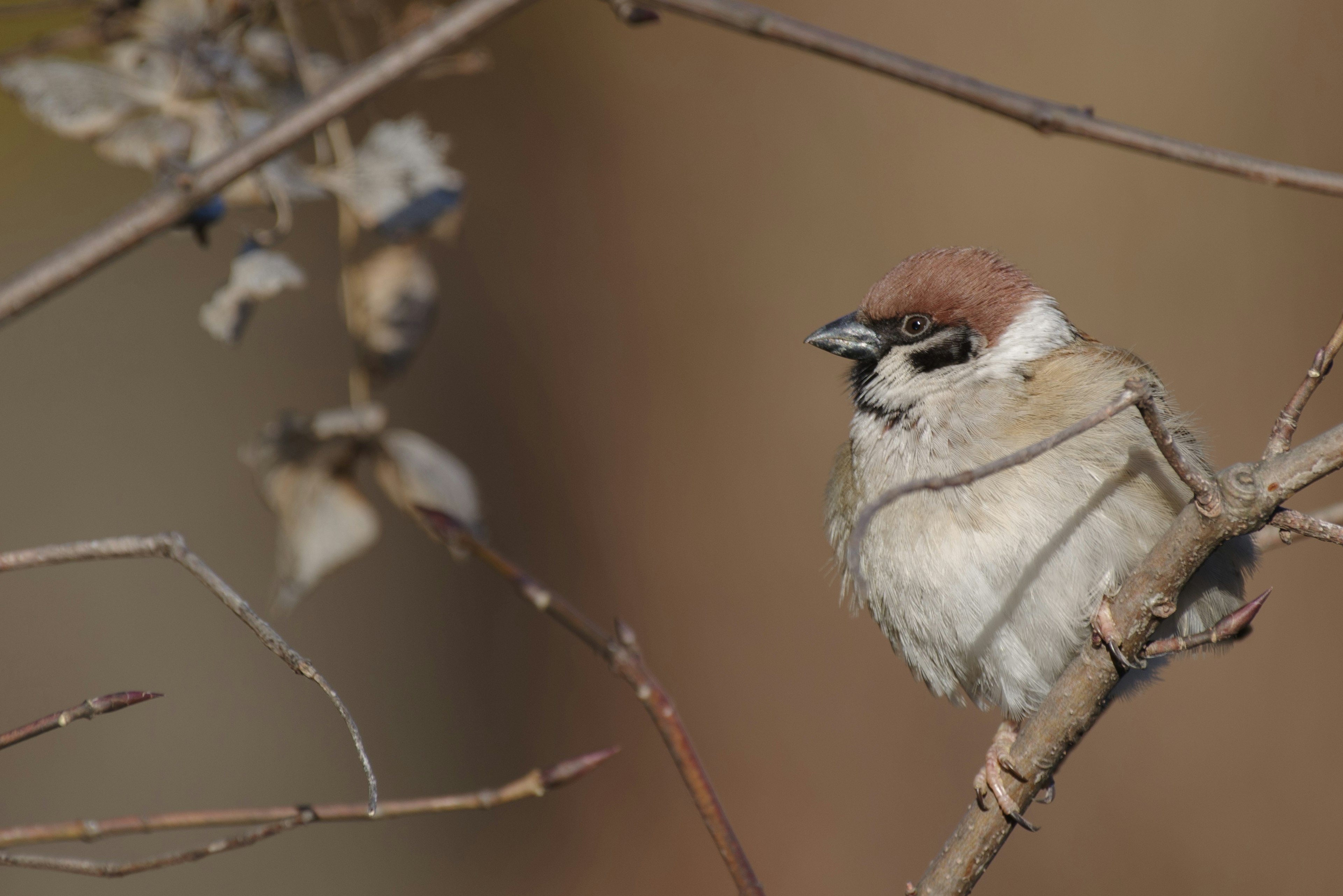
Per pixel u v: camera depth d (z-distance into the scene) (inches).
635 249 513.3
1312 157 458.9
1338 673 425.7
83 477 581.6
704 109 510.0
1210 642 180.9
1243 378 451.8
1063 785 434.0
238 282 194.1
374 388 220.5
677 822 485.1
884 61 155.5
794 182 498.6
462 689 540.1
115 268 614.9
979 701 250.7
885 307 252.4
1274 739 425.7
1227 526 164.9
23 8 202.8
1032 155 470.6
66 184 575.5
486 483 521.0
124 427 592.1
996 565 225.8
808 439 490.0
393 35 209.8
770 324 497.0
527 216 522.6
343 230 215.9
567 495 512.1
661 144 512.7
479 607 542.9
